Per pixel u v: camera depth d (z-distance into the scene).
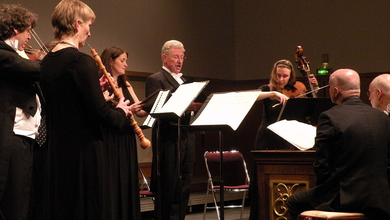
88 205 2.96
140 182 7.85
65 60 2.99
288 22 9.66
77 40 3.17
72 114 2.99
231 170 9.95
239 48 10.13
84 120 3.01
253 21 10.02
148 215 7.75
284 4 9.71
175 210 4.83
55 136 3.03
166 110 3.85
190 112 4.86
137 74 8.28
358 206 3.36
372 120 3.51
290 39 9.64
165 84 5.01
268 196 4.21
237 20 10.16
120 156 4.12
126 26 8.12
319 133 3.54
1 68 3.41
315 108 4.37
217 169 9.81
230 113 3.83
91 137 3.02
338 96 3.72
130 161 4.19
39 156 3.79
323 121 3.56
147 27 8.48
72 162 2.98
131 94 4.69
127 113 3.25
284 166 4.14
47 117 3.09
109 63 4.50
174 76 5.13
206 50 9.56
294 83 5.54
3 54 3.40
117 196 4.07
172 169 4.82
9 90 3.49
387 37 8.76
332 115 3.54
